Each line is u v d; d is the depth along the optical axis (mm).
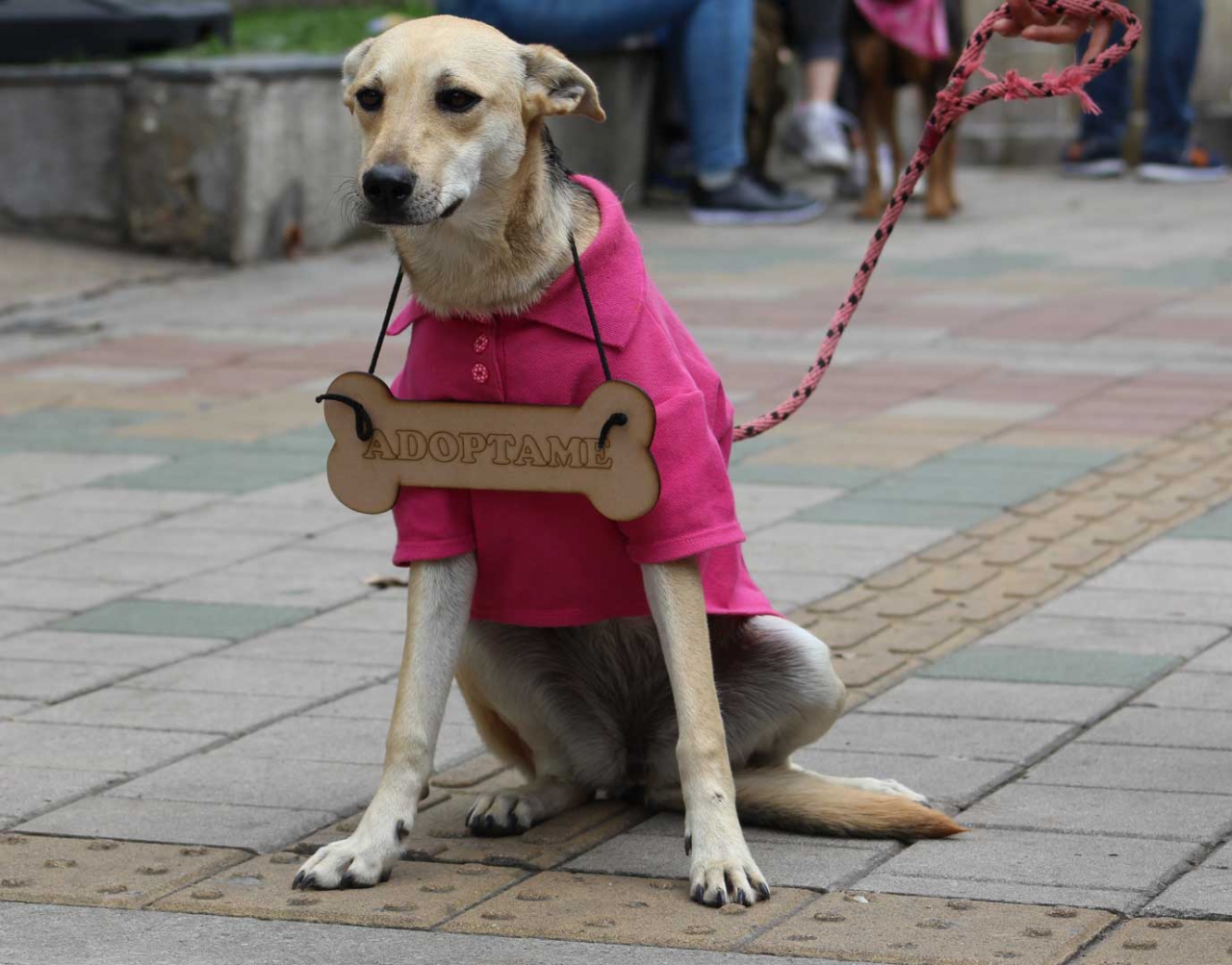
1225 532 7977
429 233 4484
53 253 15875
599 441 4453
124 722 5852
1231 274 14961
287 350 12656
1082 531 8055
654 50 20016
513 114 4453
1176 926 4129
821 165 18766
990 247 16797
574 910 4324
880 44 18062
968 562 7613
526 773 5277
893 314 13547
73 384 11625
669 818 5070
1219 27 22750
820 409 10633
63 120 16141
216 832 4906
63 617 7047
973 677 6184
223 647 6660
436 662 4668
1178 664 6273
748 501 8672
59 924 4289
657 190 20422
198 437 10180
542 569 4652
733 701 4922
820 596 7152
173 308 14273
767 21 19094
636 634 4918
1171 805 4969
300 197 16562
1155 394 10867
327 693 6129
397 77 4406
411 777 4609
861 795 4816
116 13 17203
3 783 5297
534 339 4547
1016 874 4484
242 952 4102
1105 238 17219
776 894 4410
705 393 4812
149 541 8141
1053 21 5105
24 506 8750
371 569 7703
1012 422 10211
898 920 4203
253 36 20031
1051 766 5332
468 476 4574
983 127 23531
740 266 15945
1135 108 22891
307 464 9570
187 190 15938
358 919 4273
